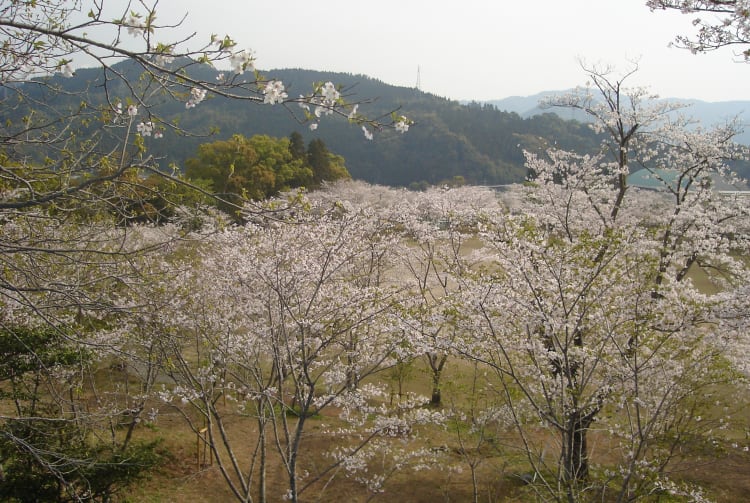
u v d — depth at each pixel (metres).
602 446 11.59
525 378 9.04
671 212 12.70
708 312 7.64
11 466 7.48
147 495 9.95
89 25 3.73
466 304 8.08
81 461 6.38
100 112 5.15
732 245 12.49
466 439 11.65
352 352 9.16
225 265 9.48
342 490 10.81
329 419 14.11
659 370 7.80
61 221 5.61
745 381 8.24
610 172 13.83
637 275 8.12
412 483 10.98
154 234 11.65
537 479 9.74
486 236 8.95
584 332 8.58
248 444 12.58
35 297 7.23
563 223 12.59
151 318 7.82
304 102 4.02
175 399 13.67
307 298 9.50
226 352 8.90
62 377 8.62
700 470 10.98
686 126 13.27
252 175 38.38
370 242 13.05
